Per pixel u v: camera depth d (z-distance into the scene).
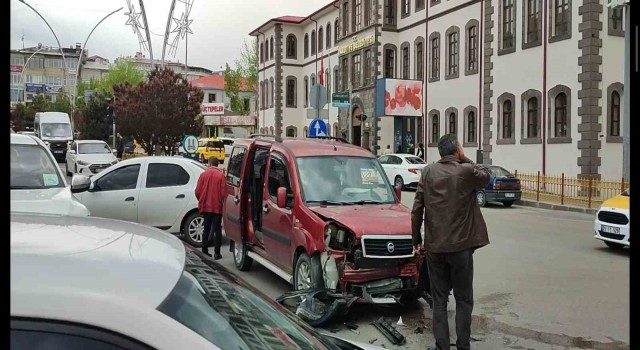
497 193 21.34
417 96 35.47
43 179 7.76
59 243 2.00
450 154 5.61
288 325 2.40
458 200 5.43
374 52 39.16
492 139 29.47
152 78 31.97
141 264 1.91
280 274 7.94
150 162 11.84
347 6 44.00
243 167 9.44
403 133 38.47
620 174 24.31
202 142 46.25
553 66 25.66
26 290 1.52
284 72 55.78
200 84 94.75
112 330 1.53
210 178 10.62
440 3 34.38
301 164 7.95
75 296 1.54
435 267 5.60
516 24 27.83
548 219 17.59
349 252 6.77
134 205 11.50
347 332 6.62
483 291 8.41
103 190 11.52
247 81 79.94
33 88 93.50
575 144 24.52
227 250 11.73
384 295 6.89
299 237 7.27
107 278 1.70
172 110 30.95
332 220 6.91
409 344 6.28
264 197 8.51
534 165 26.73
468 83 31.84
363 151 8.66
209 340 1.69
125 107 31.30
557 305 7.66
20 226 2.24
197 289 1.94
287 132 56.09
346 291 6.78
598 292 8.33
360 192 7.92
